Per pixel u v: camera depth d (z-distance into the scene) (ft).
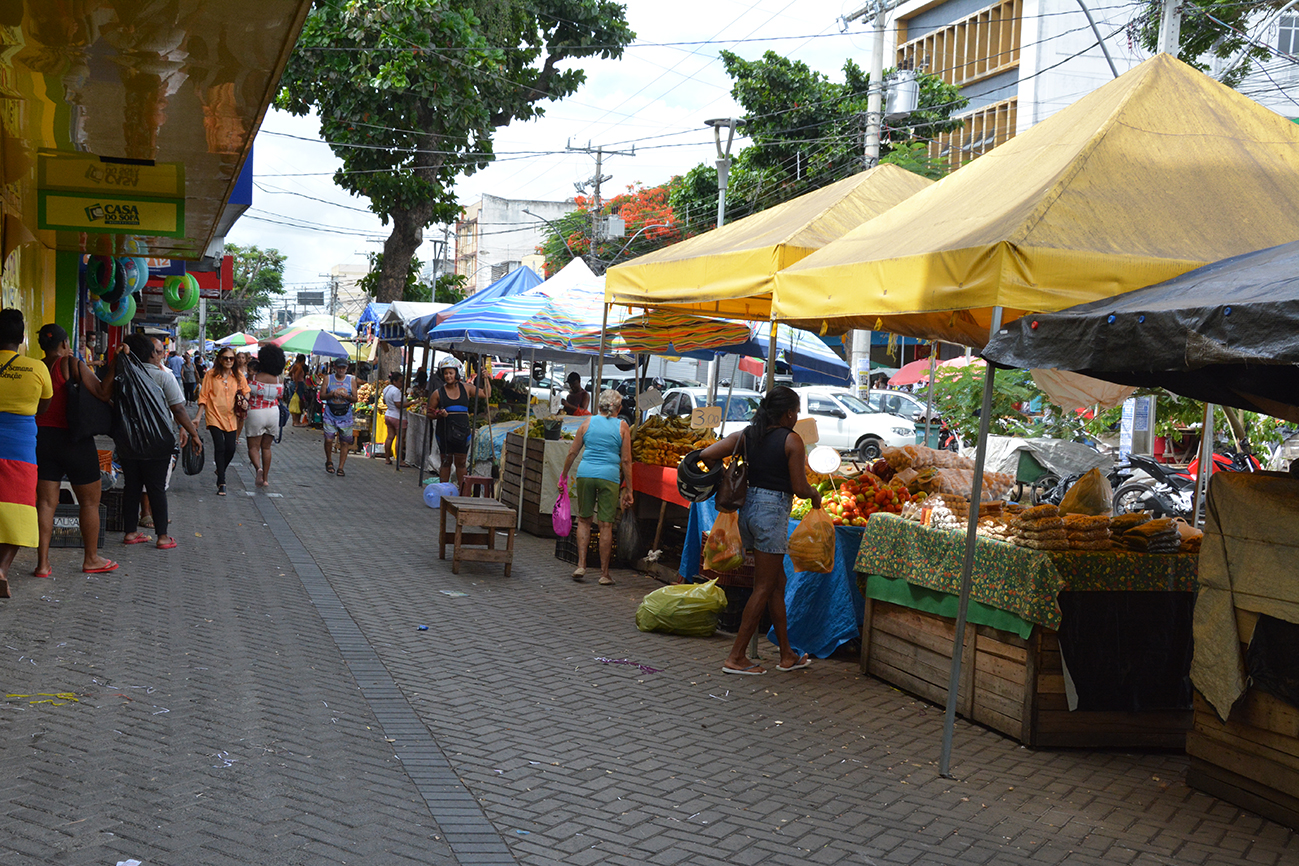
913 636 22.03
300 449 74.79
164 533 31.86
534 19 94.32
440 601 28.22
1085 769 17.81
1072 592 18.45
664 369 106.32
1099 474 23.15
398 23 78.07
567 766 16.55
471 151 90.58
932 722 20.17
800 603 25.31
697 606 26.30
